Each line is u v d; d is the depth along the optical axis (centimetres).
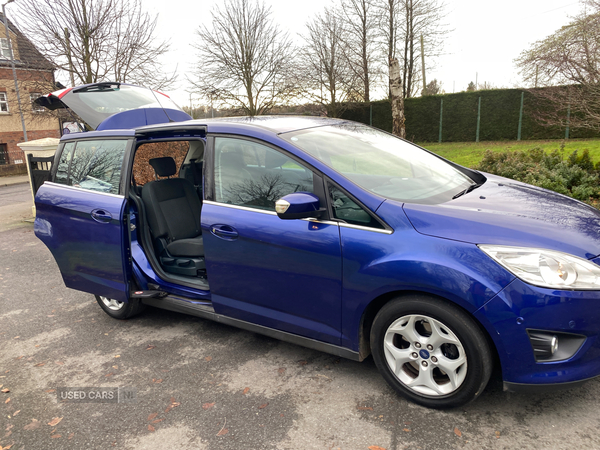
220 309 319
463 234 224
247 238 286
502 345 212
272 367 304
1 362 344
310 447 223
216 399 271
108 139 379
